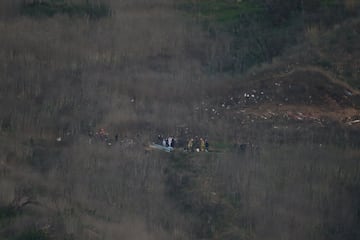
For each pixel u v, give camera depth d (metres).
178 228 197.00
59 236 188.88
